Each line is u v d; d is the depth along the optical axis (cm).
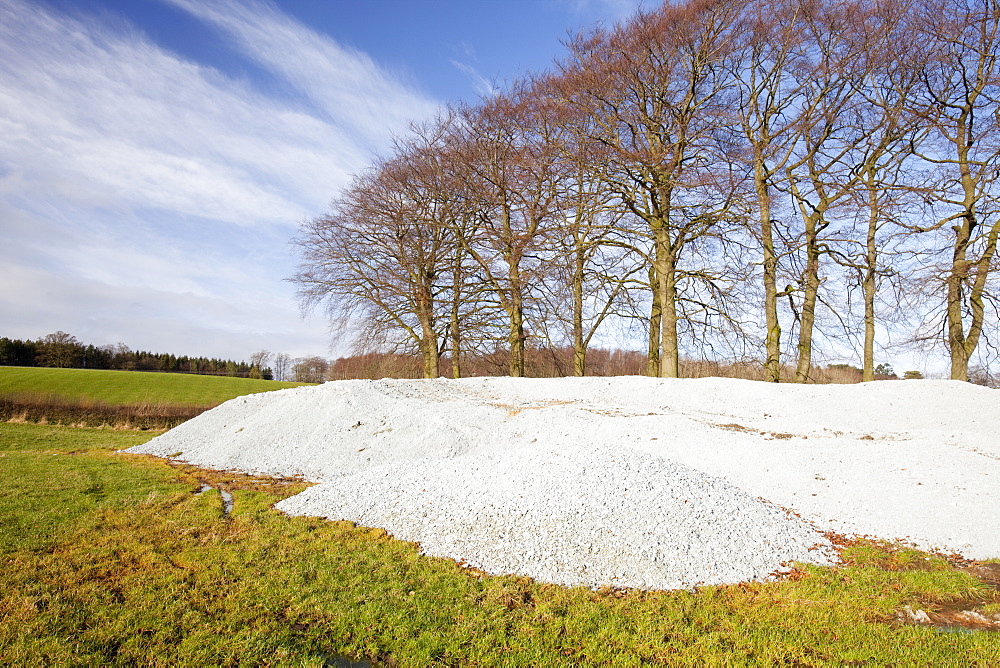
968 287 1969
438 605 607
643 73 2080
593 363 3494
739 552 752
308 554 746
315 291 2784
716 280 2072
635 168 2092
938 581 692
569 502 847
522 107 2300
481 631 555
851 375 3188
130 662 488
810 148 2192
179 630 539
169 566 691
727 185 1873
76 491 1045
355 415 1723
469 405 1836
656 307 2395
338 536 822
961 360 2044
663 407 1880
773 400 1823
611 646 534
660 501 852
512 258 2286
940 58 1923
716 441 1309
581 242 2288
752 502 911
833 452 1170
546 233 2155
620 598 636
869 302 2289
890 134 2086
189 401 3141
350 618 570
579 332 2545
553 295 2367
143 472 1314
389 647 523
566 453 1038
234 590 629
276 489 1178
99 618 555
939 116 2012
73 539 773
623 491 877
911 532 852
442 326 2828
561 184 2323
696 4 1998
